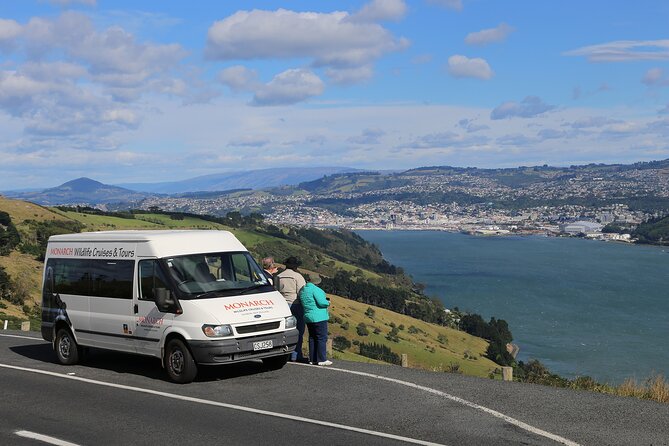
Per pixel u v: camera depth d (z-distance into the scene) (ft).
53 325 43.96
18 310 168.86
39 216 361.51
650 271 531.09
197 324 34.91
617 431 25.18
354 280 429.79
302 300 40.63
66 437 25.95
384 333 262.67
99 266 41.11
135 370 40.65
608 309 352.28
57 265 44.24
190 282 36.73
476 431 25.26
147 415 28.96
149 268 37.86
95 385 36.11
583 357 238.68
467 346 277.44
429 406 29.37
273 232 602.44
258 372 38.14
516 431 25.22
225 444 24.23
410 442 23.91
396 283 447.42
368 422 26.78
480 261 645.10
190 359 35.29
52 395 33.83
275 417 27.89
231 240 40.70
